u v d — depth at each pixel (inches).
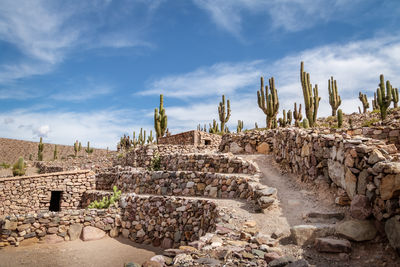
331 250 178.4
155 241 386.6
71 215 413.7
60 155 2110.0
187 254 185.9
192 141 869.2
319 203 273.1
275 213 271.9
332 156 274.5
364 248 178.5
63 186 641.6
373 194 192.1
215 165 482.6
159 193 474.9
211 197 394.0
